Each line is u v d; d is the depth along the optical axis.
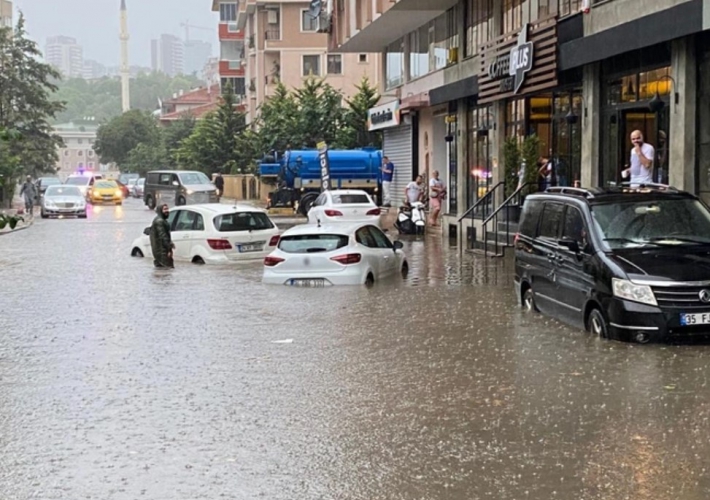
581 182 21.48
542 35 22.34
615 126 20.22
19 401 8.97
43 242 29.72
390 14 33.25
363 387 9.33
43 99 66.75
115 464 6.95
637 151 16.84
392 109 38.75
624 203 12.32
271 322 13.49
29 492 6.36
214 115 71.50
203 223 22.41
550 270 12.98
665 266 11.04
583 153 21.33
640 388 8.97
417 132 37.56
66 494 6.31
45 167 67.56
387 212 39.59
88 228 36.38
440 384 9.39
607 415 8.05
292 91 66.69
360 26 37.56
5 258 24.48
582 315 11.91
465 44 30.86
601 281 11.35
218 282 18.47
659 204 12.34
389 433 7.66
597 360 10.23
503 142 27.42
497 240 24.31
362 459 6.97
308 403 8.70
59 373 10.24
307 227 18.33
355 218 30.27
